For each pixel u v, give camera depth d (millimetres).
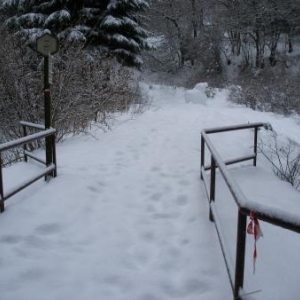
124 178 6414
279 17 33062
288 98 16703
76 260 3877
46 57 5934
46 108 6043
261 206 2508
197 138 9508
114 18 18609
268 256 3783
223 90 22828
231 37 35750
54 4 17578
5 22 17484
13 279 3512
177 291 3377
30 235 4312
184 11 34781
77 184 5805
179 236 4391
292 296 3125
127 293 3359
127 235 4438
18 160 8383
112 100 12141
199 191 5750
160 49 35094
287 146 8898
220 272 3609
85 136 9820
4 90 9219
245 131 10211
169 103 21031
